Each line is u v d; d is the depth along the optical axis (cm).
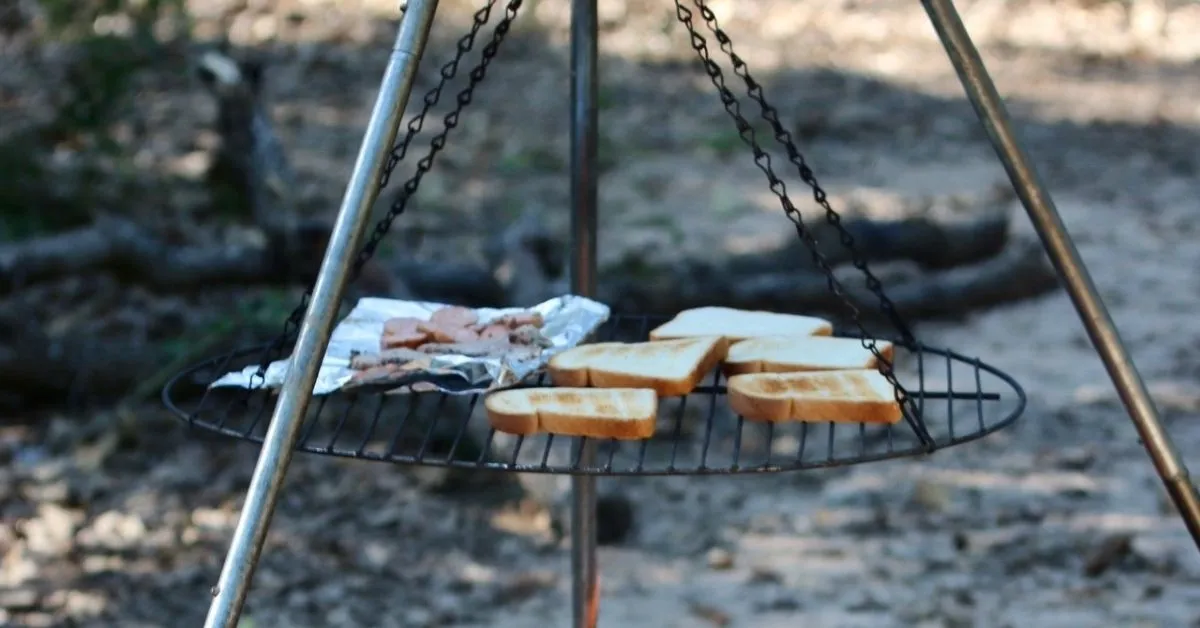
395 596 564
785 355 342
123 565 579
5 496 632
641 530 629
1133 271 1006
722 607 558
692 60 1666
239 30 1631
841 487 671
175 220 978
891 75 1661
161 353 737
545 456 300
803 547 613
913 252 955
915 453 284
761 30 1839
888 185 1217
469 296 826
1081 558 600
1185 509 339
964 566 595
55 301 816
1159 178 1273
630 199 1161
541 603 561
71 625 529
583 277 411
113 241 841
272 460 269
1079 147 1377
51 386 723
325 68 1515
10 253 827
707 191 1186
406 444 696
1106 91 1620
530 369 330
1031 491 664
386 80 284
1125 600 564
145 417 710
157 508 630
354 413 721
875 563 597
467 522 631
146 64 1114
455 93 1470
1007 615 553
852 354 340
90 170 1028
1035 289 947
